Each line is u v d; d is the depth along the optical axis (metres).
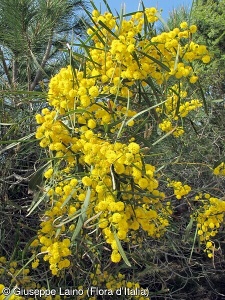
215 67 1.55
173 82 0.74
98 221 0.44
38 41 1.03
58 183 0.46
